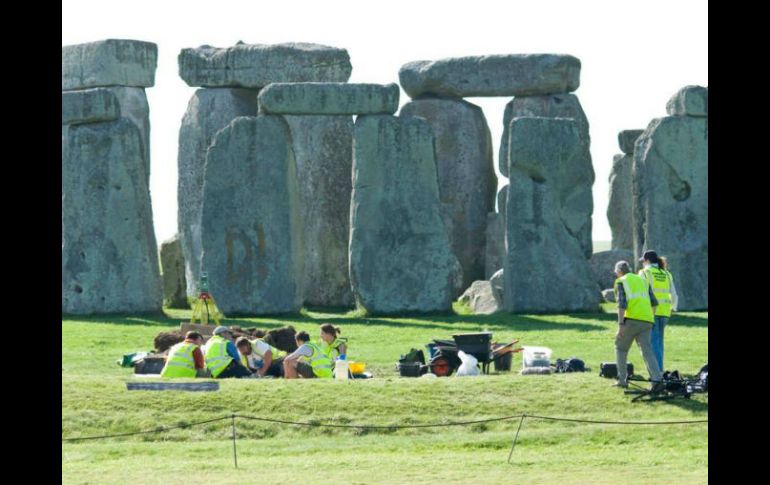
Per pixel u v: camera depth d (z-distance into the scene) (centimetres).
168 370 4891
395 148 7288
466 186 8606
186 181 8612
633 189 7638
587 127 8544
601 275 8400
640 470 3781
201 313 6656
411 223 7281
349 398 4481
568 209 7362
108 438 4259
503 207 7619
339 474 3753
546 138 7331
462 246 8606
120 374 5166
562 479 3681
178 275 7838
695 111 7481
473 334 5131
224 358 4881
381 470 3800
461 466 3847
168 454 4066
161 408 4409
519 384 4619
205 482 3675
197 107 8581
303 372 4891
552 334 6241
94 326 6688
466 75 8556
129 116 8938
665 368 5100
